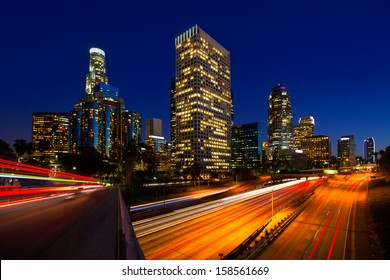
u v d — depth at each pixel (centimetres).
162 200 7312
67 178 7794
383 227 4016
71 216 1417
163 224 4353
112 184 11231
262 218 4884
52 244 795
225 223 4469
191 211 5541
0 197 3238
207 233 3872
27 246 802
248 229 4109
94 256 663
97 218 1290
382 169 8919
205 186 11688
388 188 7881
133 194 8025
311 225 4459
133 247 556
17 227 1130
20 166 5559
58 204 2188
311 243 3525
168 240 3541
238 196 8200
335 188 10069
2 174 4853
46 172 6775
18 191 3644
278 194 8700
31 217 1428
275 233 3850
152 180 12588
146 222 4491
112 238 834
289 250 3256
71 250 719
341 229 4203
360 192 8619
